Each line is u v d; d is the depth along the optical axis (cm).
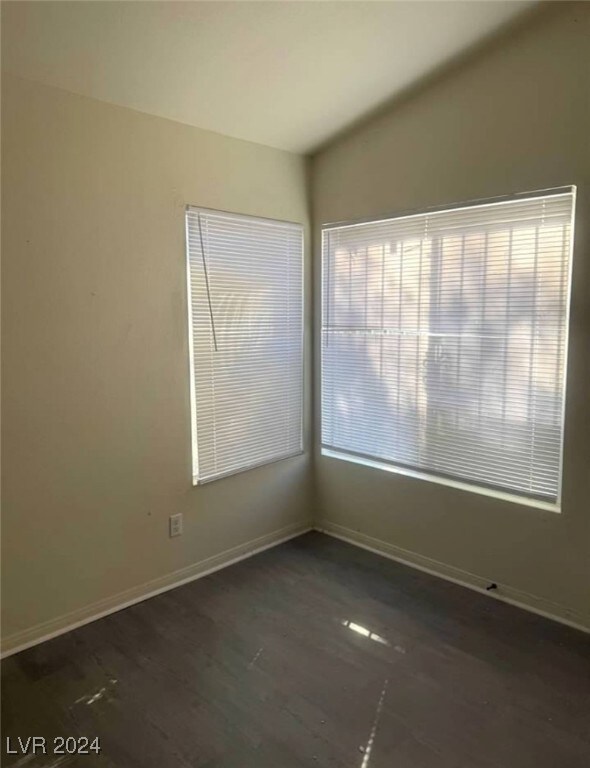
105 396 253
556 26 232
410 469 312
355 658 230
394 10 213
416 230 292
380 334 316
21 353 225
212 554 308
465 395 282
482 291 270
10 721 195
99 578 260
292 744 185
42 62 211
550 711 200
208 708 201
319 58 237
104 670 222
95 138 240
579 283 236
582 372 239
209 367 296
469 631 249
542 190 243
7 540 229
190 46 215
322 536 354
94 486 254
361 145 310
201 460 297
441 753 181
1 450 224
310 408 359
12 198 217
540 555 260
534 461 261
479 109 260
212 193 287
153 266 265
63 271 234
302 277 342
